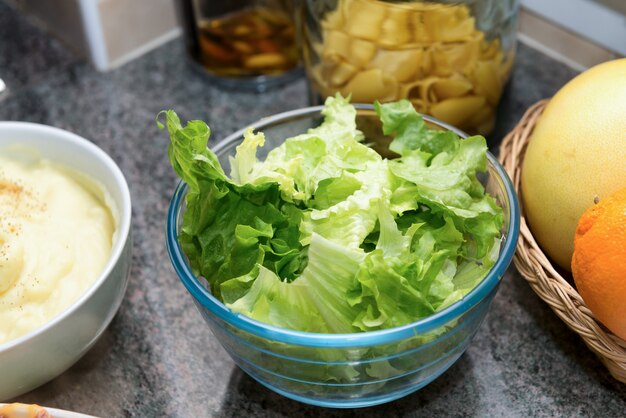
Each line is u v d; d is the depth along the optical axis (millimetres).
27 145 713
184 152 608
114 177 678
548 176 652
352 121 670
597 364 670
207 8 848
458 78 728
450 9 696
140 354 690
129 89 891
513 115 831
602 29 834
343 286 592
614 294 593
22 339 597
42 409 591
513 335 691
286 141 658
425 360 607
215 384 672
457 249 630
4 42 951
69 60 929
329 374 604
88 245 669
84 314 616
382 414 650
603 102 641
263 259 612
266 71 877
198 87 889
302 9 761
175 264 615
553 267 689
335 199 636
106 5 882
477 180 657
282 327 598
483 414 648
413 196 633
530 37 897
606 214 599
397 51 715
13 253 641
